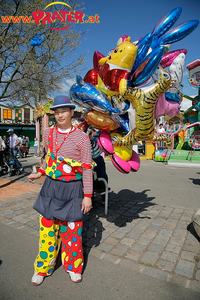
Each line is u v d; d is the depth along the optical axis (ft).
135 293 7.06
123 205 15.44
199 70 38.11
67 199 7.16
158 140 10.11
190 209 14.61
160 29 8.34
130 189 20.79
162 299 6.81
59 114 7.03
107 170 31.96
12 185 21.81
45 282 7.60
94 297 6.90
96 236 10.78
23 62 20.10
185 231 11.28
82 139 7.17
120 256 9.04
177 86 8.46
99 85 9.25
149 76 8.24
